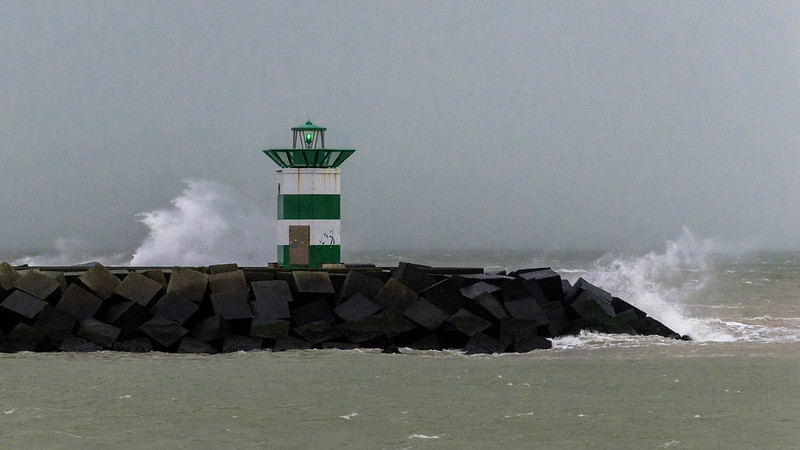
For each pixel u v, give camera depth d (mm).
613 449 49938
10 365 71562
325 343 80062
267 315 79438
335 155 95688
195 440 51250
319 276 83000
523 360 75938
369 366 72438
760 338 91312
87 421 55094
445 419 56125
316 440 51438
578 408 59281
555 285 87250
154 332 77750
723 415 57625
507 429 53875
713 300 149125
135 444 50438
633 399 61906
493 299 82062
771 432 53500
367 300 82062
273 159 97438
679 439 52094
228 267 85562
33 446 49844
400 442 51188
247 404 59562
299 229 94438
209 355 76812
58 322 77375
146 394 62125
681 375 70188
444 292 82000
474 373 69938
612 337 86125
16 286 79125
